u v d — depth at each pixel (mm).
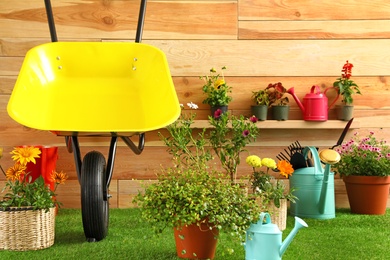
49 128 2309
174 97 2479
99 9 3609
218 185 2344
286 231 2957
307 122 3555
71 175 3605
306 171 3318
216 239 2387
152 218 2289
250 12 3641
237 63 3648
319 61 3662
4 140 3594
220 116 3455
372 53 3664
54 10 3586
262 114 3543
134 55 2822
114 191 3621
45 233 2588
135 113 2695
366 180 3369
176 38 3625
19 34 3580
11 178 2924
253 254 2271
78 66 2793
